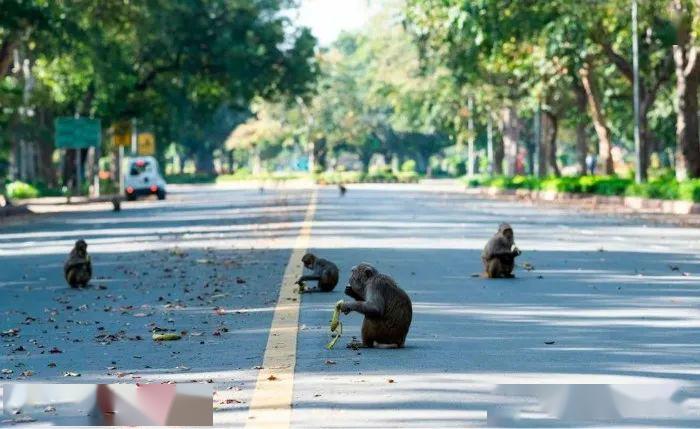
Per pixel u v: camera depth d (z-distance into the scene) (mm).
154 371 11930
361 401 9969
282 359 12344
